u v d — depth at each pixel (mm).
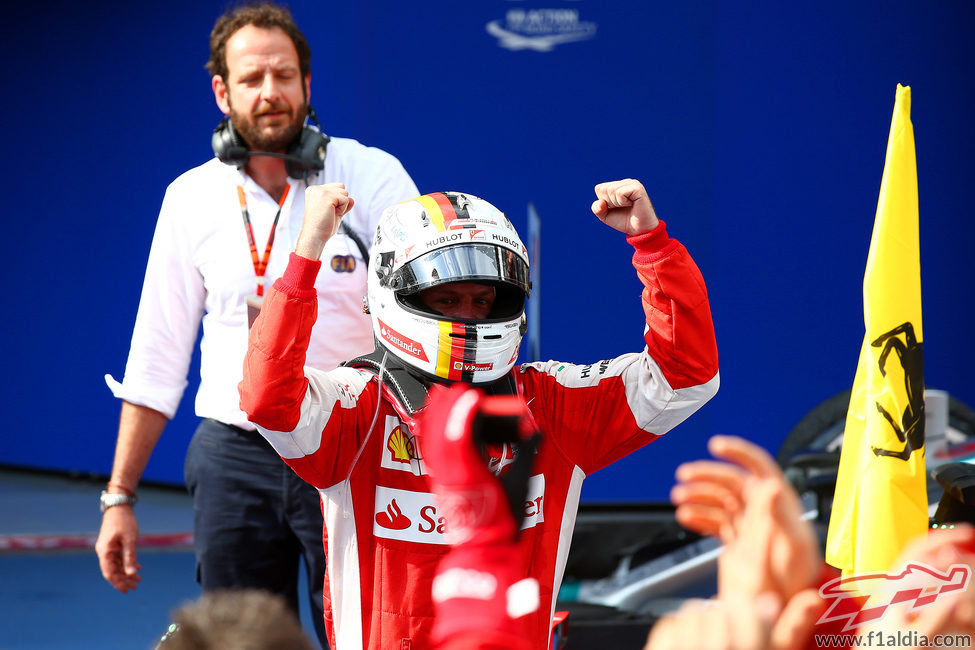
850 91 24062
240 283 9258
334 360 9180
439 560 6574
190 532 22953
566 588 14555
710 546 13719
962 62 24422
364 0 23422
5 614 17109
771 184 24016
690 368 6832
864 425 7691
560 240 23812
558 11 23594
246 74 9148
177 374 9625
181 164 26656
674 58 23750
